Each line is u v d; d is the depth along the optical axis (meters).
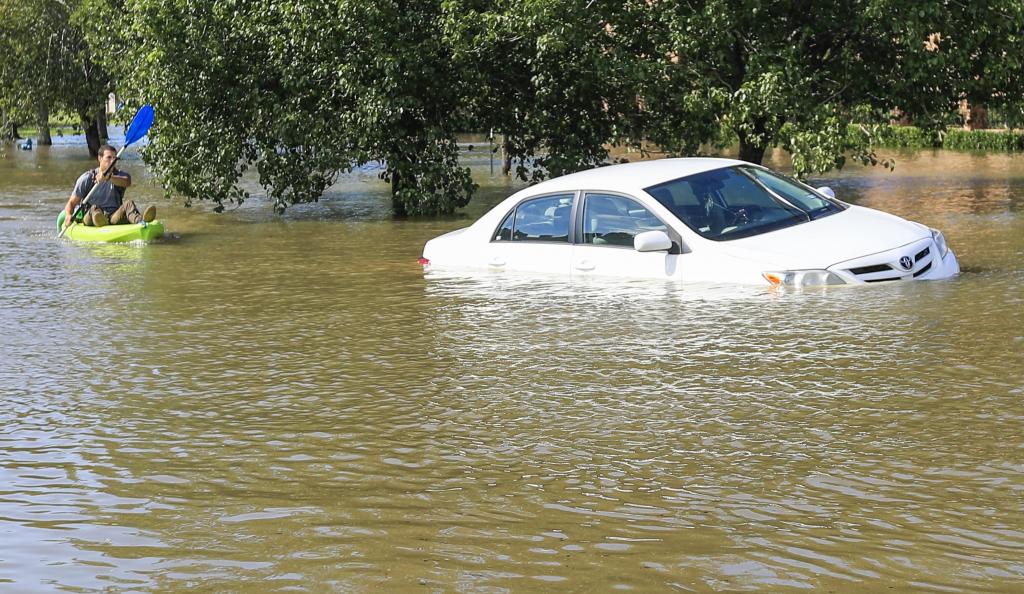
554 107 24.45
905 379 7.79
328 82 23.41
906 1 21.89
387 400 7.86
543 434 6.86
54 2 55.50
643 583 4.57
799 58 22.70
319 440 6.93
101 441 7.09
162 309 12.19
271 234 19.88
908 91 23.64
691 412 7.20
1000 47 23.05
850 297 10.59
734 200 12.07
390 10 22.45
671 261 11.71
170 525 5.50
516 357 9.02
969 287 11.04
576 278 12.31
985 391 7.42
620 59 22.72
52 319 11.71
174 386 8.55
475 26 22.59
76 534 5.42
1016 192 23.38
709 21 22.36
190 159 23.77
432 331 10.24
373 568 4.84
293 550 5.10
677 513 5.39
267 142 23.89
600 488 5.81
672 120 24.45
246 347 9.95
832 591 4.43
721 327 9.66
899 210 20.41
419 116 23.55
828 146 21.28
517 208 13.16
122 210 19.88
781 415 7.05
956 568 4.61
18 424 7.57
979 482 5.68
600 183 12.51
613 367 8.51
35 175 38.97
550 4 21.62
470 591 4.55
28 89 55.88
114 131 80.19
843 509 5.36
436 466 6.30
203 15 23.47
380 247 17.34
